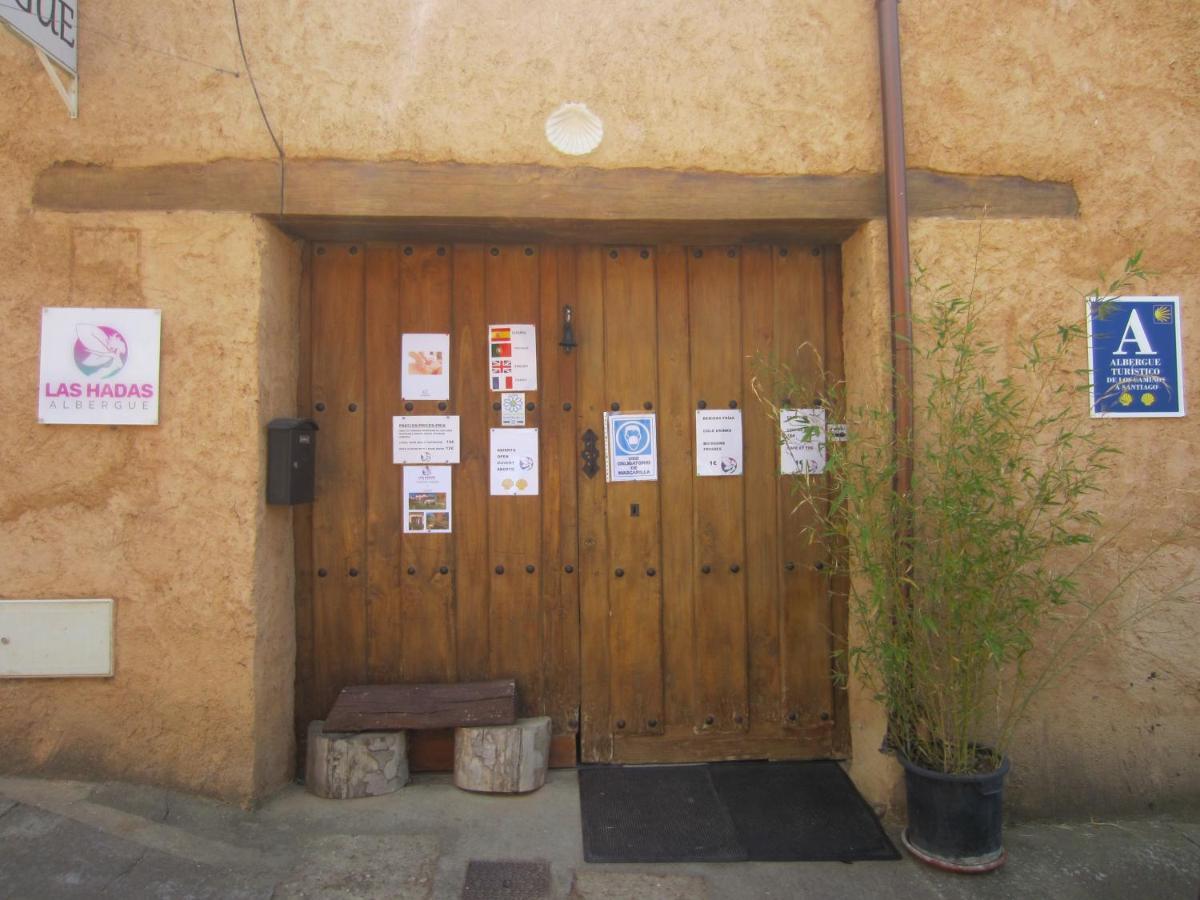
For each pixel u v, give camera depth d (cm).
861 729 374
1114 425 362
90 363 339
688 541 392
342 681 382
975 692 322
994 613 310
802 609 394
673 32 360
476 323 390
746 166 361
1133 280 365
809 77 363
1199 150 368
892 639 322
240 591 341
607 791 367
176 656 340
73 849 298
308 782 360
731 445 394
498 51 356
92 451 340
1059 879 314
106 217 342
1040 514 334
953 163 364
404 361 387
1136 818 360
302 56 350
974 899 301
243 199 346
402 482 385
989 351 333
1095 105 367
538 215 355
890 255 355
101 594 340
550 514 388
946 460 318
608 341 393
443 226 366
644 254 395
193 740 340
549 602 388
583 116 357
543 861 316
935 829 317
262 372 348
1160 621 362
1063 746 360
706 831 339
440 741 384
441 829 334
